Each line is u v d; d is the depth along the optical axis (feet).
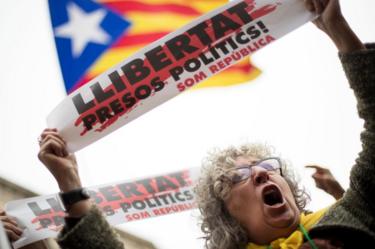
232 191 13.74
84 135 13.46
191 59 13.44
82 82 18.57
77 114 13.52
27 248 14.44
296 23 13.23
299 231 12.84
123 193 15.14
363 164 12.49
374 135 12.26
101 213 12.71
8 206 14.56
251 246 13.33
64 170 13.10
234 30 13.44
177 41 13.53
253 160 14.20
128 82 13.51
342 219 12.51
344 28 12.46
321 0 12.82
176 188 15.30
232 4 13.57
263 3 13.47
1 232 11.02
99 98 13.52
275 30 13.33
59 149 13.29
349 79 12.42
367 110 12.26
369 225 12.30
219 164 14.19
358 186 12.54
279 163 14.19
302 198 14.40
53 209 14.55
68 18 18.80
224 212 13.80
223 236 13.48
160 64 13.50
